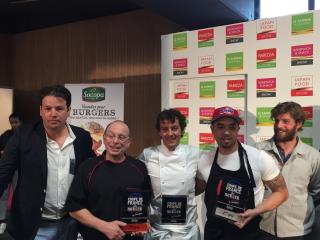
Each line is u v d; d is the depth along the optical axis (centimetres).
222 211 206
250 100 329
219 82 348
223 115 208
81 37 612
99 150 412
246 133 331
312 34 296
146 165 229
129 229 205
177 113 229
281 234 248
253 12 419
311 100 297
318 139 293
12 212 224
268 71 319
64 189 223
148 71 541
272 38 316
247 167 208
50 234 223
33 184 218
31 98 687
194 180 229
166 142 227
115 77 575
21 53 698
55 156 222
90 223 204
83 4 557
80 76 616
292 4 407
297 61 303
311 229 256
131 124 559
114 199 209
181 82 373
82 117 501
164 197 221
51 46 652
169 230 221
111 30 578
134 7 548
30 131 222
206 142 356
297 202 246
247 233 209
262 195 212
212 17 390
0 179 216
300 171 246
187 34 368
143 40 545
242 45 333
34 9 598
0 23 675
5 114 655
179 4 356
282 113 248
